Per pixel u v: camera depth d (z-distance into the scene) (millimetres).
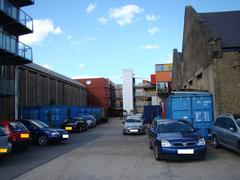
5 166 11086
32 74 38906
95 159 12273
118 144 17641
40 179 8867
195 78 26203
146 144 17297
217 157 11984
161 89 61594
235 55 19781
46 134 17938
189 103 17797
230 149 13281
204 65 22297
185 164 10633
